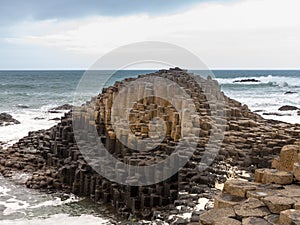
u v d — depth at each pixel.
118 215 13.20
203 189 11.45
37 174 17.55
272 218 6.42
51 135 21.48
